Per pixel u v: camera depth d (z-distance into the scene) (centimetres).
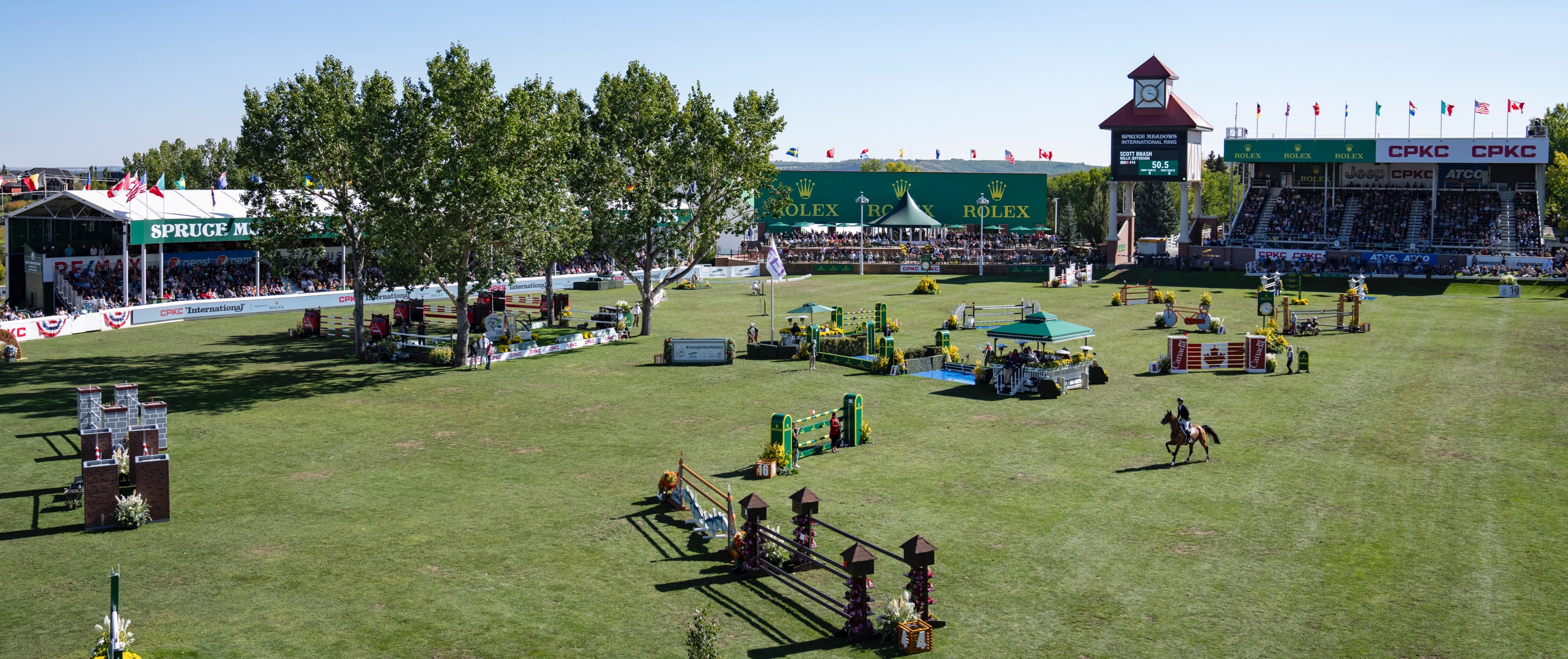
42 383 5231
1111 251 11025
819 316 7688
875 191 13075
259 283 8456
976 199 13012
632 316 7250
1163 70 10775
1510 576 2573
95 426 3678
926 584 2327
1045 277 10656
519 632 2327
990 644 2256
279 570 2700
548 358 6028
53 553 2845
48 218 7775
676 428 4300
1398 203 10950
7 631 2344
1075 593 2516
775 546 2723
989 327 7156
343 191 6175
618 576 2669
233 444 4025
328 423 4384
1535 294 8525
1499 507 3106
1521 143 9800
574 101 6912
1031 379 4853
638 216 6731
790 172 13000
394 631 2328
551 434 4200
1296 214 11175
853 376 5444
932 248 12100
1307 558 2716
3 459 3797
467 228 5728
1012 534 2923
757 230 13212
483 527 3034
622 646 2256
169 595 2544
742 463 3738
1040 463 3672
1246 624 2333
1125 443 3934
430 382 5303
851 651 2250
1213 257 10612
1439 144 10050
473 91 5512
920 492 3331
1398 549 2770
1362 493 3256
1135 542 2853
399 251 5588
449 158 5512
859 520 3062
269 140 6034
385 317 6694
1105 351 6059
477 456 3850
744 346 6406
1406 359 5606
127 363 5850
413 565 2736
